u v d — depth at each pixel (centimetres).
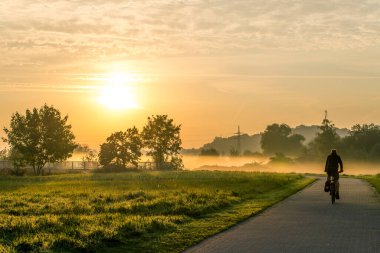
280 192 3388
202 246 1398
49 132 7950
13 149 8175
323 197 2997
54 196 3048
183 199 2530
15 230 1570
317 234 1578
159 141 10469
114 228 1568
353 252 1288
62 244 1355
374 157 15588
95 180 5138
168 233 1600
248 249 1345
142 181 4756
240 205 2488
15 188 3884
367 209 2300
